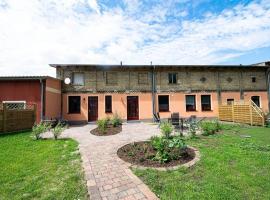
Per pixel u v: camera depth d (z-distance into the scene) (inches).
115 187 156.9
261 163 203.5
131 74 706.2
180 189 151.3
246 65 743.7
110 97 695.7
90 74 686.5
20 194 147.8
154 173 184.1
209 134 391.9
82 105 671.8
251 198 135.2
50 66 657.0
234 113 636.1
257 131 434.3
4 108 443.2
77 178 176.6
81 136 400.5
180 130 448.5
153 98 705.0
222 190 146.2
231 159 219.9
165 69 721.0
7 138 365.1
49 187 159.2
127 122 673.6
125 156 243.1
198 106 729.0
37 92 549.3
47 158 235.3
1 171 191.8
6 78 530.6
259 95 772.0
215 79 748.6
